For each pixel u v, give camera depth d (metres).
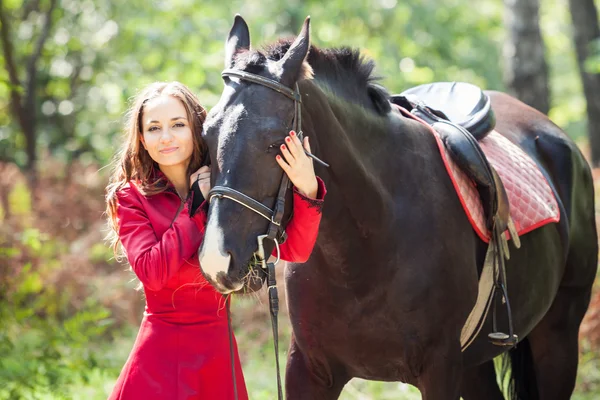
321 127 4.91
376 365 5.67
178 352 5.07
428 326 5.49
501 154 6.55
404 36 24.92
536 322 6.82
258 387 10.13
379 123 5.46
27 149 18.30
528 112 7.71
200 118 5.16
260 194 4.42
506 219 5.96
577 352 7.64
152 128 5.04
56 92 22.72
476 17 28.61
